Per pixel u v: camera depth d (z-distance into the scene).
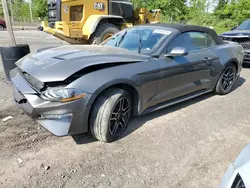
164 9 21.78
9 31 4.89
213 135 3.22
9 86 4.77
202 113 3.92
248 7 26.16
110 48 3.46
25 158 2.55
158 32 3.64
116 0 8.47
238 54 4.89
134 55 3.17
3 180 2.22
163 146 2.90
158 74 3.24
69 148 2.78
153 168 2.50
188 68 3.71
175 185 2.27
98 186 2.21
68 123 2.50
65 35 7.17
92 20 7.44
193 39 3.95
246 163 1.63
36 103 2.46
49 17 8.09
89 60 2.71
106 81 2.64
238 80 6.10
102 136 2.81
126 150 2.79
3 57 4.78
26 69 2.72
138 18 9.48
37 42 11.43
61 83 2.49
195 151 2.83
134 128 3.30
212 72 4.32
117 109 2.88
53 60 2.74
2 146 2.72
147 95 3.20
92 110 2.68
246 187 1.49
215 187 2.27
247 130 3.39
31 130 3.11
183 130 3.31
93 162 2.54
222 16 29.72
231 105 4.33
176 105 4.23
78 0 7.30
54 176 2.30
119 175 2.37
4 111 3.60
